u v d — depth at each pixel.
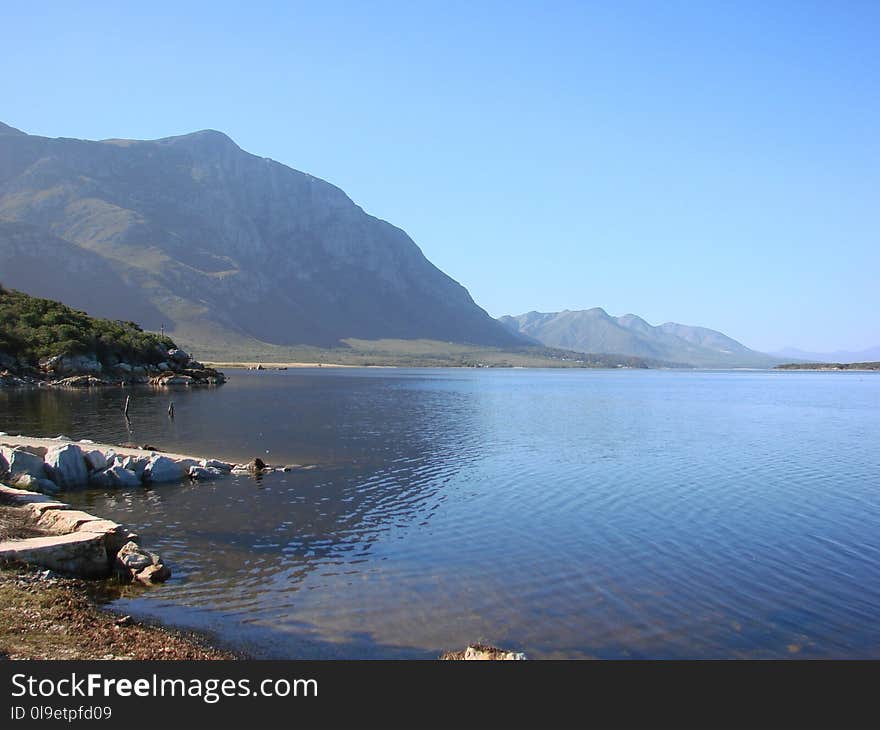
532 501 34.94
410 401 113.81
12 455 35.72
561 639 18.00
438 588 21.67
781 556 25.31
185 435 60.72
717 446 57.81
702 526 29.77
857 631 18.69
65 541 21.66
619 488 38.47
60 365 125.31
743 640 18.11
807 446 58.00
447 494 36.59
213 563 24.14
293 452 51.53
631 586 21.97
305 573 23.09
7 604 16.88
